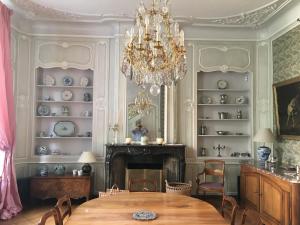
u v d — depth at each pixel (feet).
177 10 15.51
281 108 15.89
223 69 18.31
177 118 18.11
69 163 17.92
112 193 10.65
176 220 7.08
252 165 15.34
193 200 9.08
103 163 17.89
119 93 17.81
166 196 9.62
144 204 8.55
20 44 17.02
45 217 6.18
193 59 18.33
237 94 19.07
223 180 16.65
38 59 17.78
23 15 16.44
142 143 17.17
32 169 17.52
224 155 18.94
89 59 18.15
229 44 18.47
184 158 17.22
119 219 7.13
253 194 14.84
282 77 16.20
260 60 18.38
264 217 13.48
